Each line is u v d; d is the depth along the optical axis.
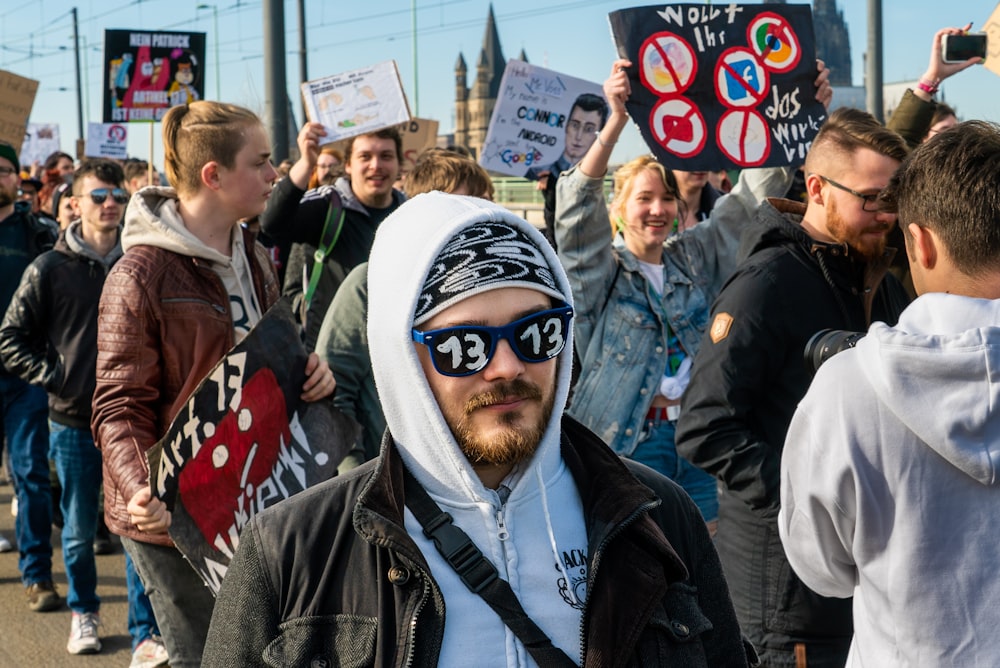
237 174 2.89
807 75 3.90
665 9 3.78
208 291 2.85
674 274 4.01
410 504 1.46
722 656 1.54
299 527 1.46
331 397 2.63
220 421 2.42
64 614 4.92
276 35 10.46
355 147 4.82
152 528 2.35
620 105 3.72
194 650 2.71
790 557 1.81
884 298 2.85
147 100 8.52
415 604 1.38
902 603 1.59
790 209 2.85
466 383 1.43
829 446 1.66
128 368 2.72
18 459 5.00
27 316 4.54
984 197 1.61
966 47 3.75
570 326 1.49
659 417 3.90
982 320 1.58
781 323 2.64
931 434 1.54
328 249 4.63
